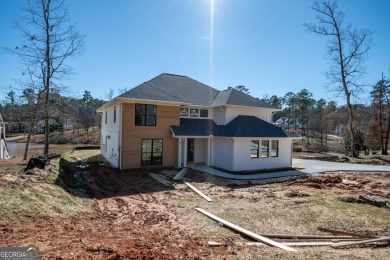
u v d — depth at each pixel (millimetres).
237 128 18062
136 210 9047
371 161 22188
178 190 12250
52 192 9164
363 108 35500
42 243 4754
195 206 9500
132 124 16891
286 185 13258
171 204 9820
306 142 50938
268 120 21703
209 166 19031
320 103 62438
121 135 16562
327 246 5828
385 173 16906
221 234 6723
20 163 15625
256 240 6309
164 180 14156
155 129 17688
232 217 8094
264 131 18750
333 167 19609
